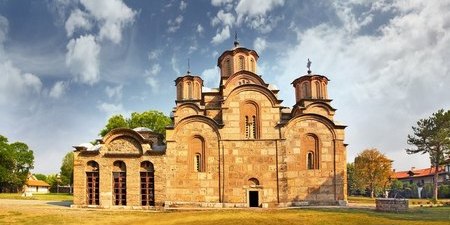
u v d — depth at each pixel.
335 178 51.47
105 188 50.12
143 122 84.56
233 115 52.88
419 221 33.47
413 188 123.25
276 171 51.50
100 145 51.75
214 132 52.22
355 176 110.12
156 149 52.38
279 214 38.38
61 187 145.62
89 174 50.84
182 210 46.03
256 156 51.78
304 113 52.88
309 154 52.31
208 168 51.28
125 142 51.50
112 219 36.91
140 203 49.75
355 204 58.28
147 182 50.62
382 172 101.06
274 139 52.19
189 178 50.84
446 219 34.75
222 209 45.75
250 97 53.41
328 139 52.47
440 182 120.00
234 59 59.91
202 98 61.19
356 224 32.47
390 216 36.88
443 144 77.56
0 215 37.53
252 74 57.53
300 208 45.88
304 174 51.41
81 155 50.84
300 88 61.16
